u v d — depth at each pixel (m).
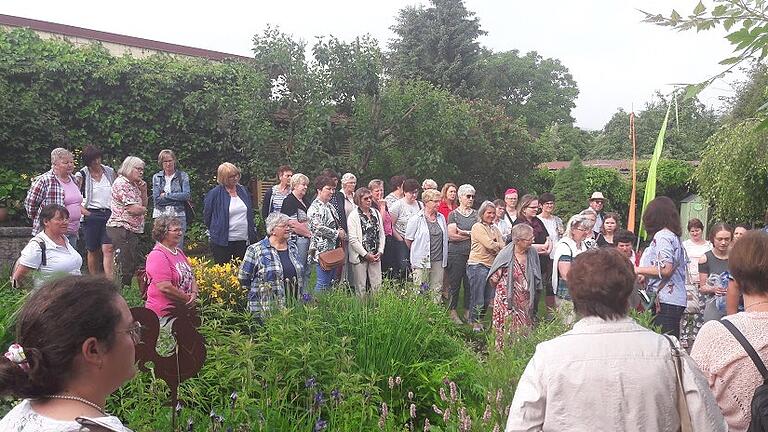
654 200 5.77
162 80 12.13
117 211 7.80
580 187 19.39
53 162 7.39
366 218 7.84
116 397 3.76
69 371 1.48
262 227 12.28
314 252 7.54
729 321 2.62
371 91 13.80
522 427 2.29
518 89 51.19
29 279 5.26
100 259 8.27
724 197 15.47
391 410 4.35
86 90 11.62
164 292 5.17
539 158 19.12
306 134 12.56
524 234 6.43
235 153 13.26
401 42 37.38
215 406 3.84
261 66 12.82
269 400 3.85
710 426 2.18
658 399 2.19
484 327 6.88
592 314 2.36
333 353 4.37
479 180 17.00
